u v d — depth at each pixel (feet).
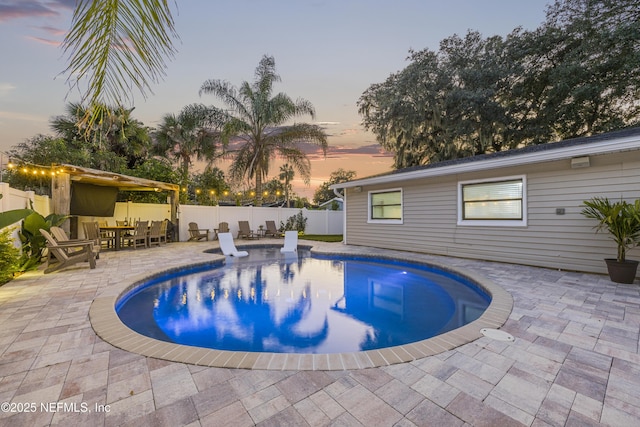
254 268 24.40
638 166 16.05
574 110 40.50
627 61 34.19
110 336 8.68
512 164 19.74
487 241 22.77
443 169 23.75
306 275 21.94
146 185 34.12
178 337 11.27
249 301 15.72
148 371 6.87
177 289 17.97
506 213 21.91
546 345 8.14
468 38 49.96
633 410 5.51
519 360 7.34
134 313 13.69
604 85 37.14
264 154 47.60
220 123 44.45
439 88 48.03
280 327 12.26
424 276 21.27
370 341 10.94
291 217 51.65
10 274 15.99
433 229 26.50
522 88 46.06
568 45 42.32
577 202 18.21
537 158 18.54
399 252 28.17
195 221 41.45
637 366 7.04
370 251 29.09
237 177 47.65
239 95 45.55
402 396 5.93
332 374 6.74
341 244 35.81
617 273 15.12
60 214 24.71
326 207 89.35
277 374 6.75
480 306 14.79
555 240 19.19
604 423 5.19
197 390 6.14
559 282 15.48
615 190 16.78
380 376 6.65
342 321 12.96
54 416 5.32
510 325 9.54
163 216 40.04
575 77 39.01
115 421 5.20
